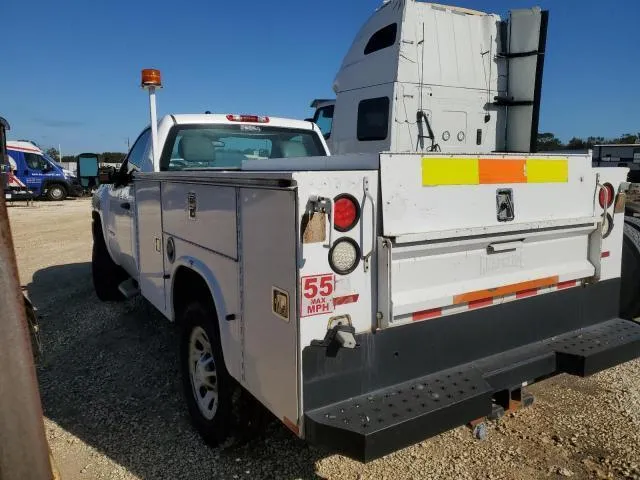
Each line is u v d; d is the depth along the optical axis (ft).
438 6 24.20
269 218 7.57
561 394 12.42
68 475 9.84
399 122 23.90
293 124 17.06
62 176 93.40
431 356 8.43
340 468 9.78
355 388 7.68
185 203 10.87
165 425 11.70
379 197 7.59
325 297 7.25
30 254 34.37
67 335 17.67
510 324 9.45
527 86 25.73
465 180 8.48
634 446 10.20
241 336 8.66
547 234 9.68
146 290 14.55
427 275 8.26
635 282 14.11
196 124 15.29
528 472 9.49
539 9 25.02
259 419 9.98
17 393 6.26
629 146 52.03
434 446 10.38
